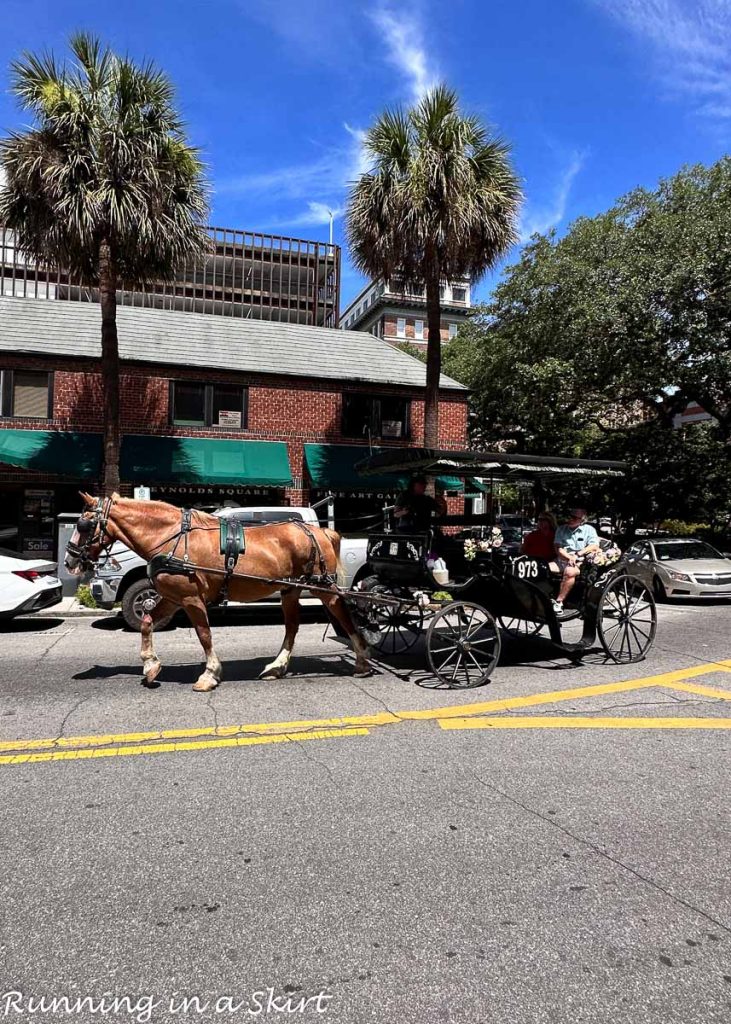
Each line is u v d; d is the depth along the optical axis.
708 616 12.59
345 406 20.11
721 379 21.02
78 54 12.59
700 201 20.56
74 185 12.23
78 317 19.23
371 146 14.12
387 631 8.52
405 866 3.30
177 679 7.11
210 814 3.87
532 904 2.98
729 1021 2.29
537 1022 2.27
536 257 23.83
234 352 19.70
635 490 24.06
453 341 35.28
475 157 14.02
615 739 5.26
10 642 9.40
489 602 7.71
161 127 12.91
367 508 20.12
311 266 64.75
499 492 11.57
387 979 2.48
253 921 2.83
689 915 2.91
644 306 19.22
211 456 18.00
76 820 3.78
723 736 5.36
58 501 17.73
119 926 2.79
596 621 7.81
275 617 12.05
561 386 22.72
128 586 10.53
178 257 13.66
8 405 17.09
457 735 5.31
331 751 4.92
